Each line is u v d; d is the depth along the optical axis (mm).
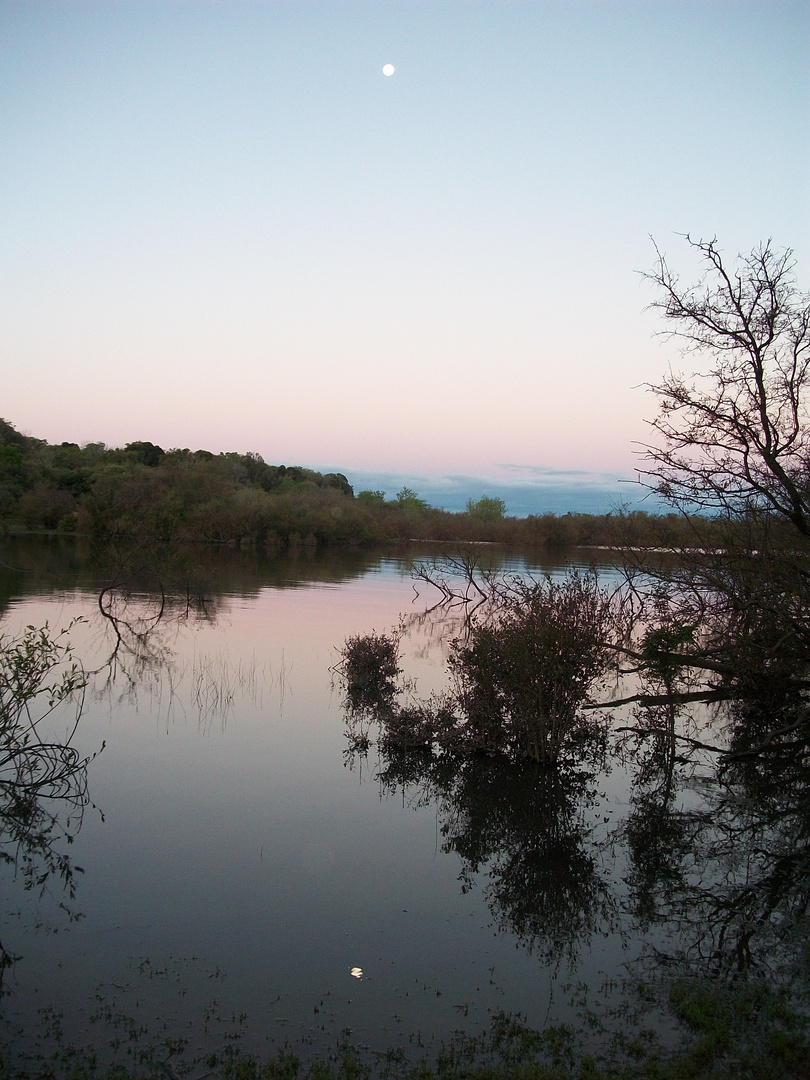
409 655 18719
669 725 12031
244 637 20078
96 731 10992
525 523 72375
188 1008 4711
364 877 6750
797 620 11344
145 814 7969
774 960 5531
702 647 13406
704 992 4980
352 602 29531
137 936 5562
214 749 10336
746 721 13242
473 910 6238
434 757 10531
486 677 10680
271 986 4988
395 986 5055
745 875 7152
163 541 38531
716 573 12039
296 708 12758
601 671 11164
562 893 6648
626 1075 4102
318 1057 4254
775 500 10883
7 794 8305
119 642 18312
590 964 5441
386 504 92000
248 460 89500
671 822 8539
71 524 55812
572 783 9805
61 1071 4055
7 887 6281
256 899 6223
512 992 5027
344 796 8836
